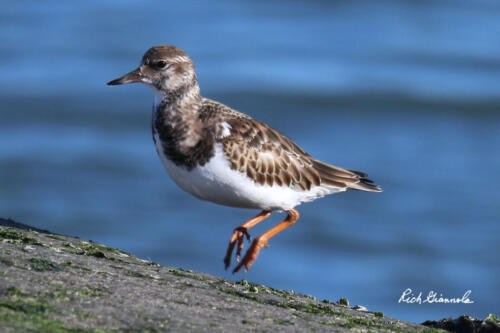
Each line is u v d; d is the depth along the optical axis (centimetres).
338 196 2036
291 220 889
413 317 1512
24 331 462
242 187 832
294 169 866
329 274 1670
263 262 1714
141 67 850
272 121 2752
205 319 550
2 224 818
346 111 2812
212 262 1719
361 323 636
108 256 721
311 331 570
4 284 546
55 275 594
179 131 829
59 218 1952
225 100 2923
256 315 590
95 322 502
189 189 855
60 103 2764
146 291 598
